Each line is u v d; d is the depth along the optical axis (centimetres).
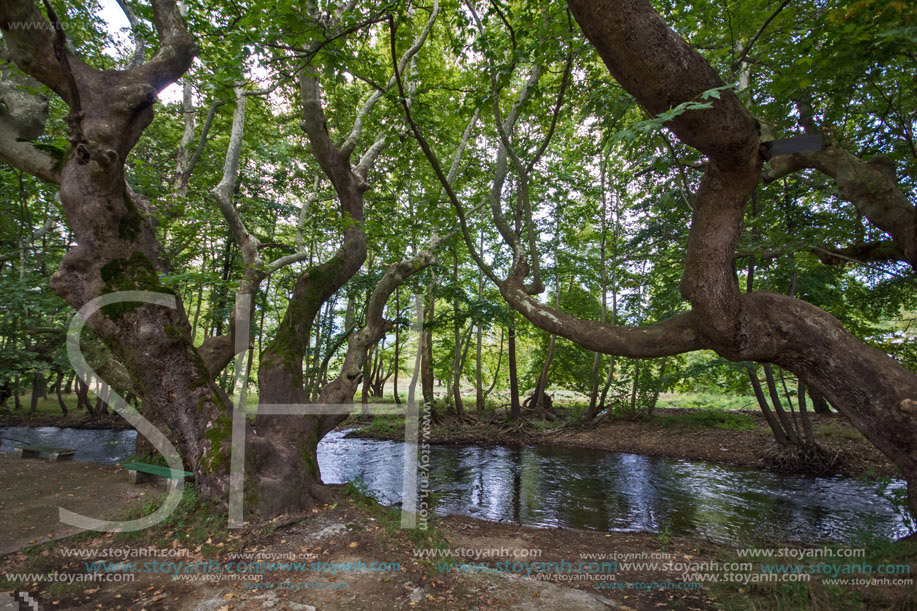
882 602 360
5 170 899
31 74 527
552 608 403
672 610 407
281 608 384
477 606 399
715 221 414
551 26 555
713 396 2684
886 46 498
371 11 548
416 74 919
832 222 727
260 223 1284
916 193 752
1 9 479
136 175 806
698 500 975
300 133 1253
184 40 601
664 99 332
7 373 845
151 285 564
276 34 489
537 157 612
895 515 845
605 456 1439
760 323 458
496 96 587
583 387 2188
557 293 1838
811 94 680
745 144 347
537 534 690
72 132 487
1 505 640
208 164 1118
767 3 576
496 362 2839
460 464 1340
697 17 595
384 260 1138
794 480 1113
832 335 443
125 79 543
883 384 424
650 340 516
